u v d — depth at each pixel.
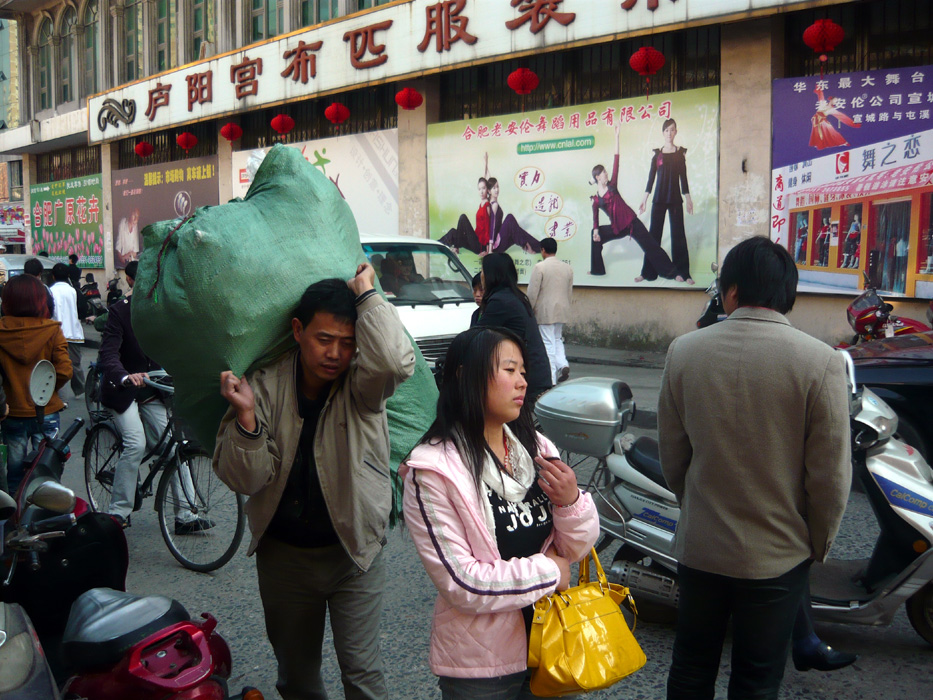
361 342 2.23
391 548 4.79
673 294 11.44
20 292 5.01
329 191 2.56
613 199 11.80
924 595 3.39
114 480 4.96
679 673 2.44
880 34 9.70
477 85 13.49
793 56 10.35
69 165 24.42
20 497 3.09
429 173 14.05
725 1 9.59
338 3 15.30
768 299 2.30
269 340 2.34
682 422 2.42
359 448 2.34
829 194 9.94
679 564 2.43
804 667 3.20
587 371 10.59
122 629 2.25
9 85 27.22
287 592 2.47
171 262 2.31
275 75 15.18
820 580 3.60
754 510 2.24
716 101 10.67
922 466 3.40
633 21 10.38
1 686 1.91
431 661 2.01
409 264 8.26
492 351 1.98
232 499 4.68
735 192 10.62
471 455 1.96
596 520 2.03
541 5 11.20
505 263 5.68
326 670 3.43
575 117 12.09
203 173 18.80
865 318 7.21
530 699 2.10
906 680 3.24
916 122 9.32
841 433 2.17
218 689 2.23
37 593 3.07
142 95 18.64
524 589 1.87
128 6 21.11
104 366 4.75
